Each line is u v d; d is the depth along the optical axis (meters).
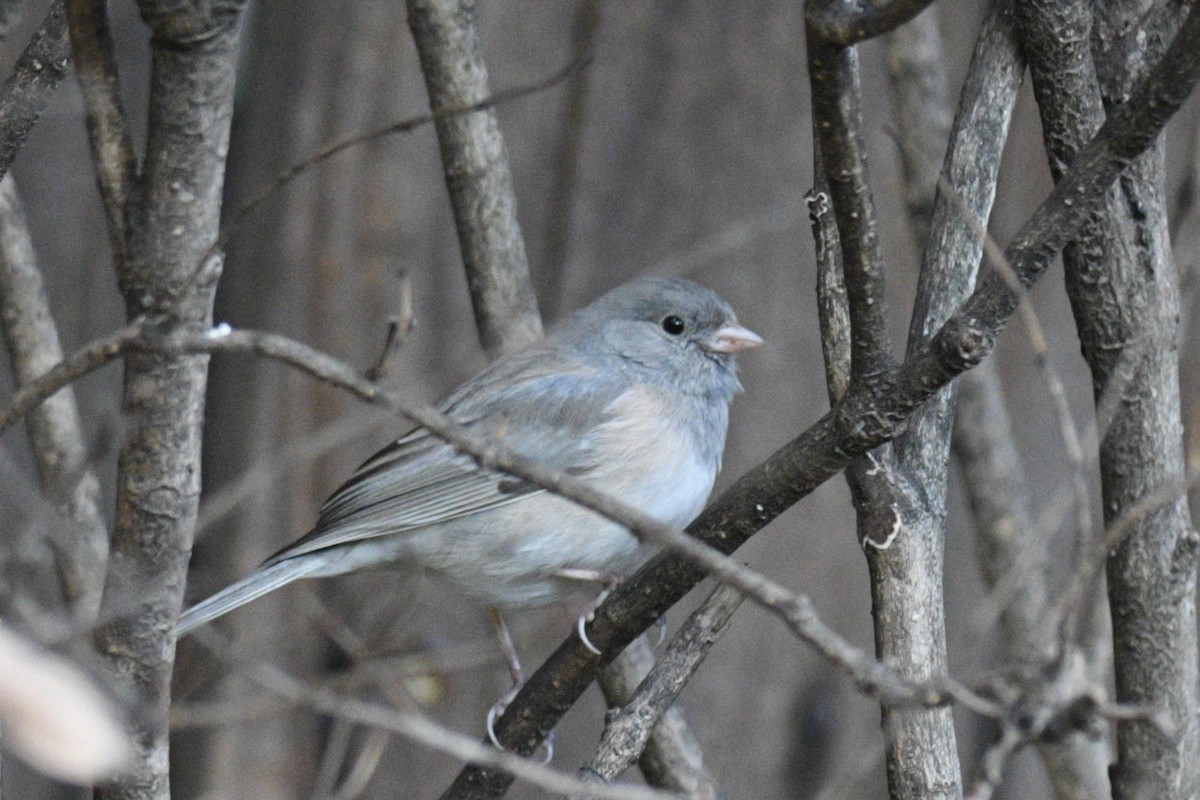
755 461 12.57
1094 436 6.32
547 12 12.45
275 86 12.55
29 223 13.16
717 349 10.66
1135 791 7.35
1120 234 7.13
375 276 12.27
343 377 5.09
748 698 12.46
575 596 10.47
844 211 5.79
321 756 12.17
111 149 5.78
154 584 6.09
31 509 6.07
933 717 6.48
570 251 12.47
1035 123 12.69
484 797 7.75
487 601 10.36
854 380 6.09
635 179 12.53
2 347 12.92
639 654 9.06
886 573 6.54
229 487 11.46
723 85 12.57
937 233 7.04
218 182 5.65
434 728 5.34
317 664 12.07
